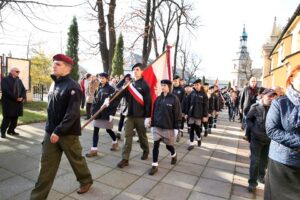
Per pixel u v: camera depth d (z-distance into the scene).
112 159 5.94
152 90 6.78
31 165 5.16
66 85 3.56
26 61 14.92
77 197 4.00
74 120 3.51
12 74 7.07
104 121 6.08
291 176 2.80
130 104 5.55
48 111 3.62
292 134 2.74
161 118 5.33
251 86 7.88
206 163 6.25
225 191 4.69
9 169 4.90
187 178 5.16
